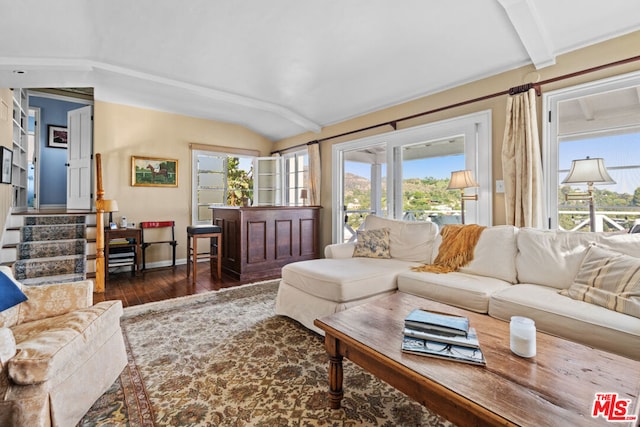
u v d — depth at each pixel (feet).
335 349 5.08
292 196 20.27
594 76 8.23
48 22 8.57
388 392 5.66
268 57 10.69
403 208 13.16
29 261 11.89
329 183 16.79
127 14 8.45
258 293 11.59
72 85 12.68
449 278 7.77
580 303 5.88
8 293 5.34
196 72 11.88
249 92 13.74
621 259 5.99
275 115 17.04
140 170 16.37
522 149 9.16
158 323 8.73
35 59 10.19
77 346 4.57
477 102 10.64
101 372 5.28
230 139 19.33
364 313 5.66
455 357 3.99
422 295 7.89
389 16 8.35
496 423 2.94
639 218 7.78
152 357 6.86
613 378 3.53
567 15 7.62
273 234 14.78
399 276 8.54
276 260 14.87
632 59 7.61
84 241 13.15
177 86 12.73
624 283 5.62
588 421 2.84
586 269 6.40
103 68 11.08
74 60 10.60
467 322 4.69
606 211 8.29
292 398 5.46
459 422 3.42
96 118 15.33
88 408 4.90
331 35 9.32
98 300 10.70
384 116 13.85
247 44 9.93
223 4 8.07
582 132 8.58
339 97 13.79
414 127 12.58
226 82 12.73
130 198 16.19
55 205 19.75
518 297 6.28
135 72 11.72
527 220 8.96
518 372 3.68
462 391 3.35
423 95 12.23
